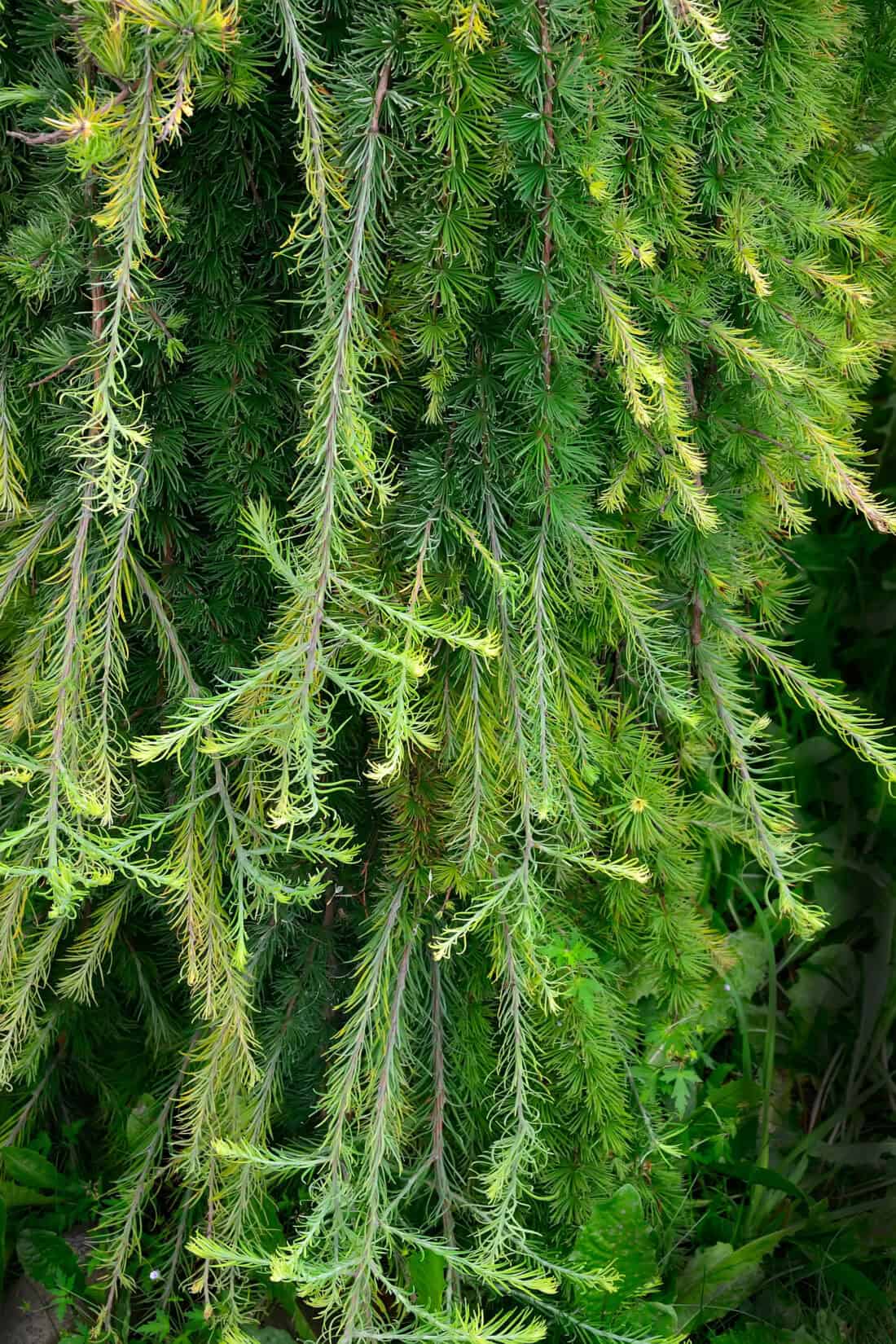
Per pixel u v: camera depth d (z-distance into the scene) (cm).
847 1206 202
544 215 118
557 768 140
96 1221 190
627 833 159
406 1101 162
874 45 160
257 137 125
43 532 135
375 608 132
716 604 158
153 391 137
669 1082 192
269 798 129
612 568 139
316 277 118
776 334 142
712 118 130
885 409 270
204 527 154
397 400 135
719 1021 213
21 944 150
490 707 139
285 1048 171
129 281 105
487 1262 141
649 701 157
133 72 98
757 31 135
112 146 96
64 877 116
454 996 165
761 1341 180
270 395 139
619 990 178
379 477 133
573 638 152
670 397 129
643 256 120
